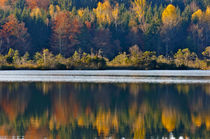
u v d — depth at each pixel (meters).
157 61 92.38
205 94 42.62
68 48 121.56
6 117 31.20
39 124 29.02
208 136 25.91
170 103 36.94
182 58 96.00
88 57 93.19
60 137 25.75
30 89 47.88
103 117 31.06
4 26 117.69
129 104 36.56
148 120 30.00
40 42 122.12
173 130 27.33
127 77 66.69
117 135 26.19
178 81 58.19
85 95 42.41
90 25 128.88
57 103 37.25
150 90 46.47
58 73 79.56
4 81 58.78
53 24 126.06
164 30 129.38
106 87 49.94
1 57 94.19
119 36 131.00
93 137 25.75
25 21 124.19
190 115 31.53
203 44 132.62
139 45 127.50
